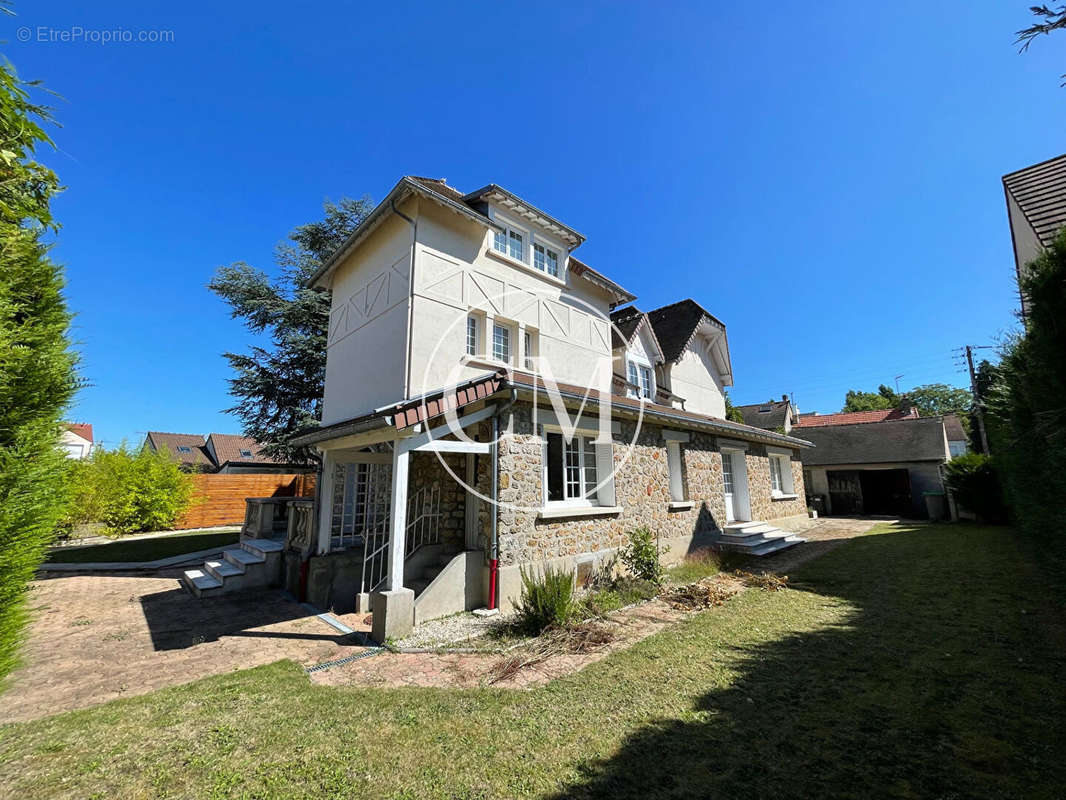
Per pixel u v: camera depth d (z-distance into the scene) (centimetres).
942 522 1738
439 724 355
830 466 2325
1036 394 469
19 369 287
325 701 398
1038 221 700
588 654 505
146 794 272
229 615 719
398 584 588
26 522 289
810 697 380
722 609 668
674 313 1805
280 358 1675
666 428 1078
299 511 912
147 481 1716
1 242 284
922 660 446
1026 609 588
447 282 934
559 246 1221
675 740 322
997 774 266
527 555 714
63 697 429
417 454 892
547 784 278
